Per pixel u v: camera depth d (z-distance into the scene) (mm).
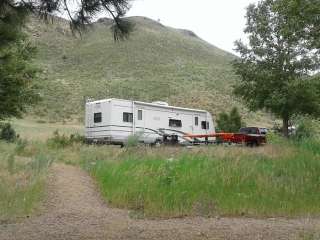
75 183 11312
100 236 6441
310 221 7535
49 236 6457
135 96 58719
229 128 34844
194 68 78250
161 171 10148
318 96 24844
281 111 25859
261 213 8164
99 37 91375
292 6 13344
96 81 66375
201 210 8258
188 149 15484
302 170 10227
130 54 82688
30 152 17938
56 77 67000
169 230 6812
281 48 25656
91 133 26438
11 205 8367
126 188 9359
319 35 13930
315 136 16156
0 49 6637
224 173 9773
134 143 20391
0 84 19125
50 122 47125
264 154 12617
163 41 94938
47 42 85000
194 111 30047
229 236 6402
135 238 6316
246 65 26766
